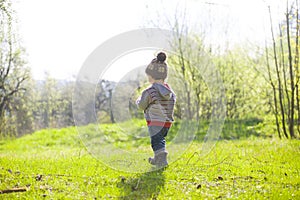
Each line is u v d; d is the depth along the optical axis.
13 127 9.41
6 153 6.46
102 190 3.50
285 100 8.77
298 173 4.25
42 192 3.46
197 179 3.91
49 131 9.97
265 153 5.44
